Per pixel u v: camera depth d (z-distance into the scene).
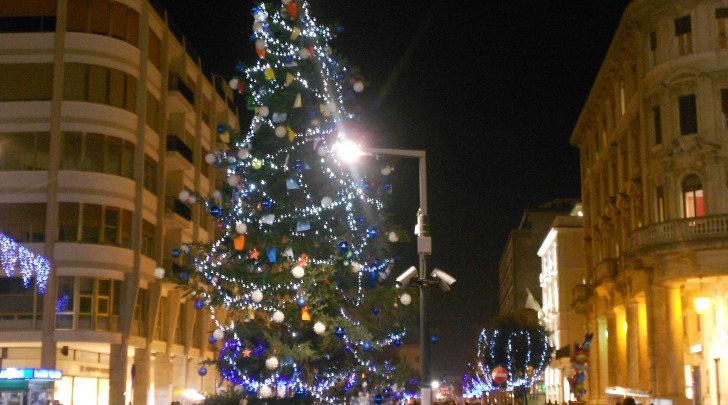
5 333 36.03
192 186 48.31
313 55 17.92
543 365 65.88
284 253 17.62
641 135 39.34
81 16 38.62
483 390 86.12
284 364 18.30
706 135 35.94
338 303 18.83
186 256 19.45
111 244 38.12
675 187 36.81
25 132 37.66
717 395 35.84
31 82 37.94
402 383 20.31
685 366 38.84
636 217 42.16
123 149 39.22
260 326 18.78
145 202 40.78
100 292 37.56
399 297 19.19
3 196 37.09
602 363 53.09
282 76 17.91
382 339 19.69
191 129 48.69
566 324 71.25
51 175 37.12
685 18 37.38
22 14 38.28
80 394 39.09
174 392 45.09
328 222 18.30
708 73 36.22
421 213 19.41
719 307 36.03
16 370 27.38
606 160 50.72
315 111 17.92
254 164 17.78
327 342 18.41
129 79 39.81
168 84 44.56
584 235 58.53
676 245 34.81
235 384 21.45
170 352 44.50
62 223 37.22
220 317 52.19
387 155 19.34
